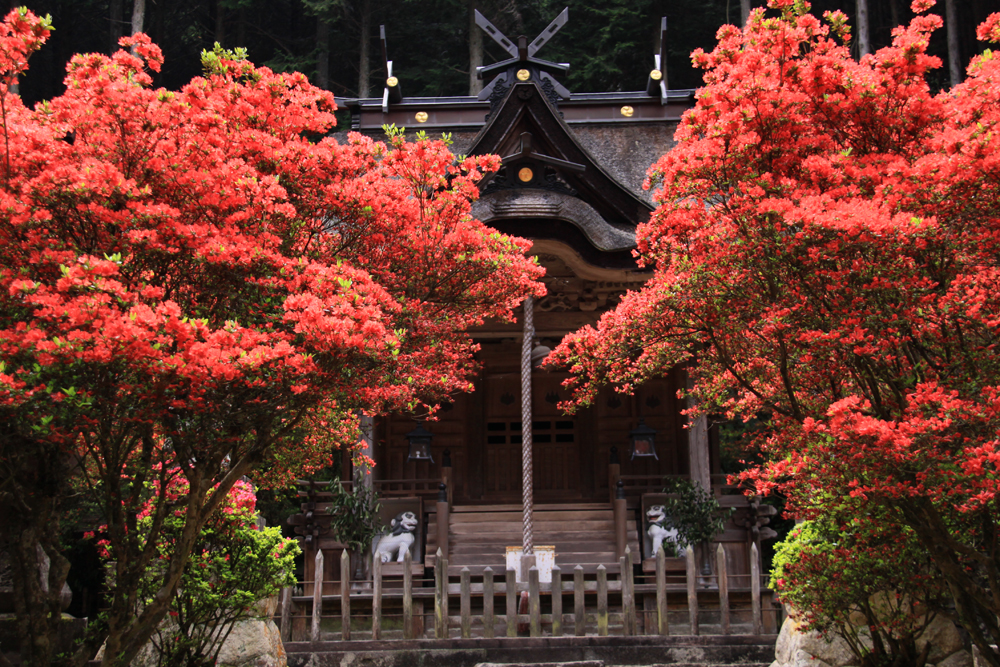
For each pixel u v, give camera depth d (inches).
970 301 223.6
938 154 232.5
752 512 616.1
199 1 1291.8
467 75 1230.3
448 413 755.4
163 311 211.2
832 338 236.4
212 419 233.0
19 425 222.7
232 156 272.4
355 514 603.5
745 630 488.4
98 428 243.1
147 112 249.6
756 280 267.9
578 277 645.9
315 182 285.7
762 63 273.7
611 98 781.3
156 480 334.0
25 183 223.0
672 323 301.0
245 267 239.3
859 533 287.9
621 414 749.9
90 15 1234.0
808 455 254.2
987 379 229.6
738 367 315.9
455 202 314.8
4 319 217.8
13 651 348.5
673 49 1205.1
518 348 765.9
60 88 1205.1
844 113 276.7
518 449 754.2
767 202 241.4
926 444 210.8
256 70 289.4
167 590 247.6
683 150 278.2
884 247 227.0
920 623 343.9
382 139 764.6
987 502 212.5
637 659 457.1
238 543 345.1
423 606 547.8
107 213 222.4
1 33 233.8
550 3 1211.9
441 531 629.3
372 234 295.4
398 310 271.1
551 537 644.7
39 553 372.2
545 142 609.6
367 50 1183.6
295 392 225.1
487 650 461.7
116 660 245.8
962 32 1116.5
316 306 223.0
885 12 1219.9
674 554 605.6
